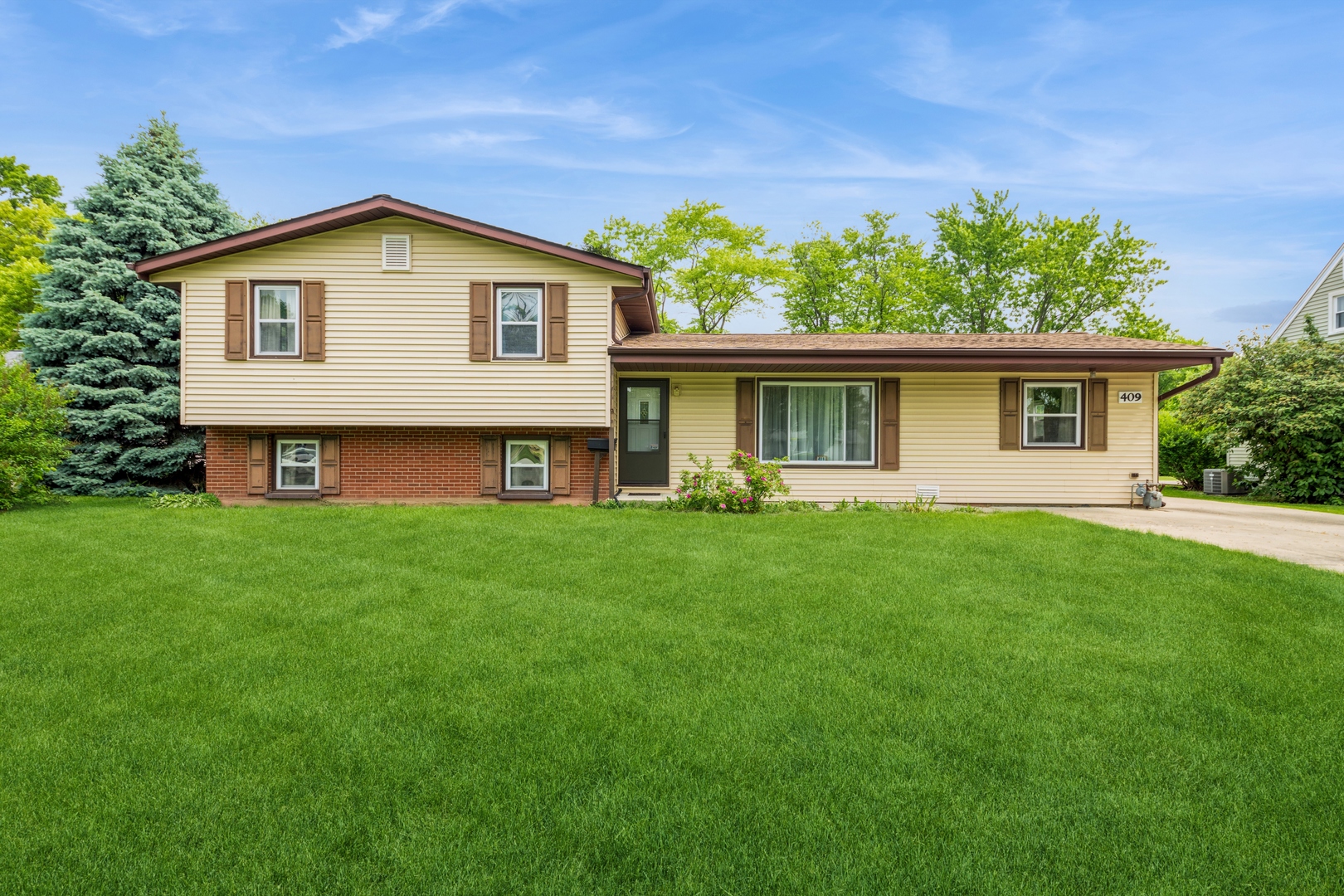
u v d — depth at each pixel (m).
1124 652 4.41
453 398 11.68
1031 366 11.74
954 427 12.95
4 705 3.63
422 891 2.21
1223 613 5.25
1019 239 31.64
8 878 2.27
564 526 9.06
